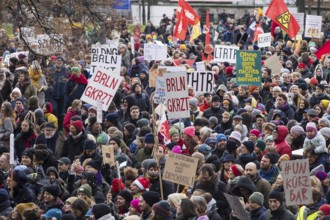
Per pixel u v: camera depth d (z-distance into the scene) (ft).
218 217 63.57
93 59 117.70
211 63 144.66
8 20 130.52
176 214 62.03
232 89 119.03
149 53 140.26
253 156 77.15
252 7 291.38
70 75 115.65
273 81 121.19
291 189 61.16
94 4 132.87
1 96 114.32
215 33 225.15
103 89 94.17
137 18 277.64
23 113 96.84
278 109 102.37
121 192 67.82
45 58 126.93
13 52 142.61
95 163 72.69
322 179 71.26
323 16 288.30
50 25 129.29
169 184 72.28
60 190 69.97
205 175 68.33
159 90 97.40
